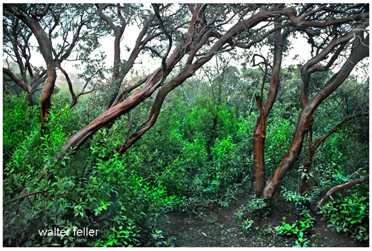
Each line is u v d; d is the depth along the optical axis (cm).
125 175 331
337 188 358
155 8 319
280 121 594
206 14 420
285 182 461
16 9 336
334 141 487
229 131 744
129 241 314
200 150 586
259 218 403
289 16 357
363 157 434
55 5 509
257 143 412
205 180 512
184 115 859
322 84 530
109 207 318
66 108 407
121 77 561
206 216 439
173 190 475
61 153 297
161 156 584
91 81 585
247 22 377
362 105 417
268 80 747
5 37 625
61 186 268
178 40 473
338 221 346
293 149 386
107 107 543
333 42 359
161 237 354
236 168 512
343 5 367
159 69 392
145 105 546
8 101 522
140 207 337
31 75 694
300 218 387
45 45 363
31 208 283
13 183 291
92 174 300
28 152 311
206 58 393
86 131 352
